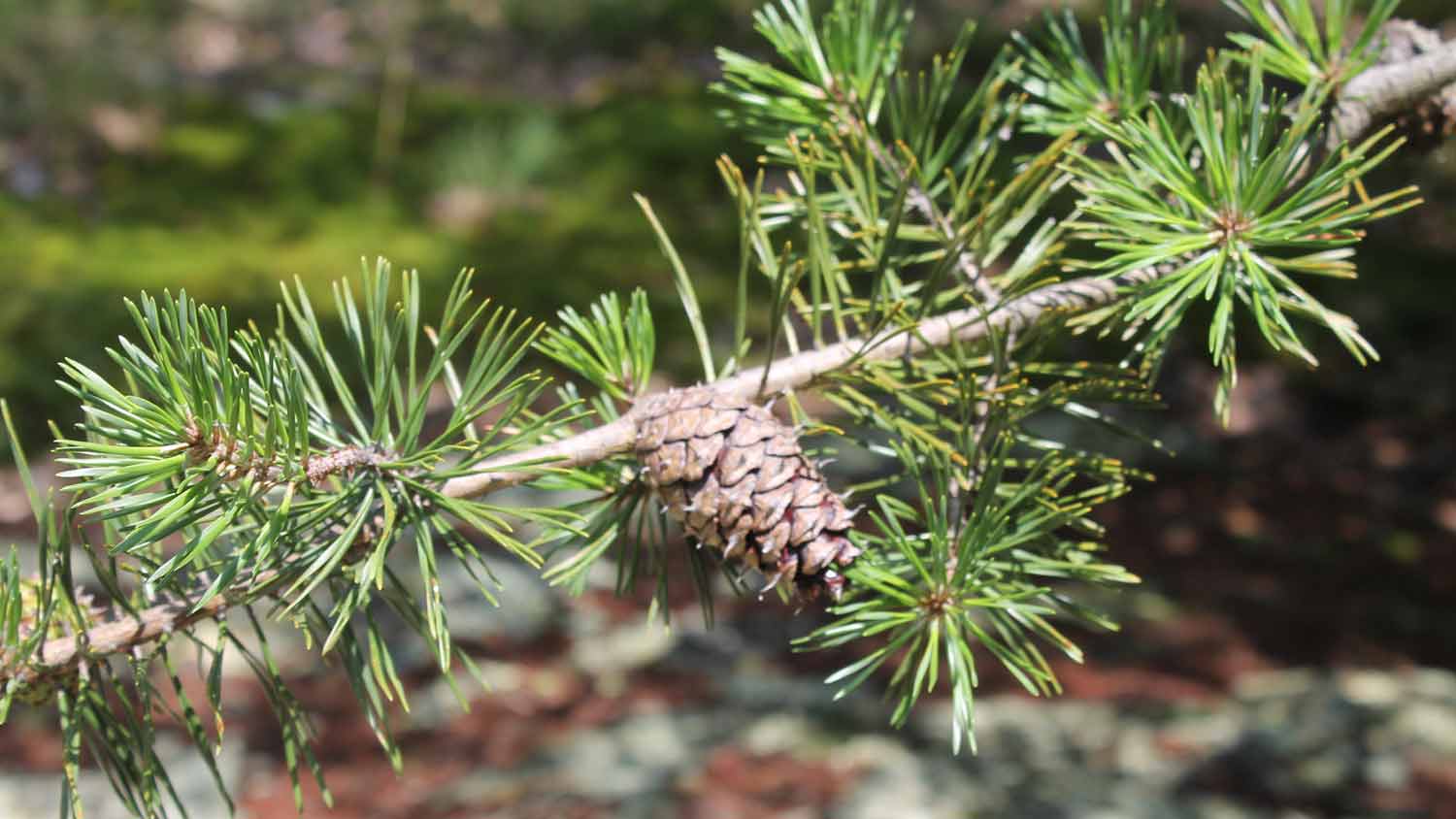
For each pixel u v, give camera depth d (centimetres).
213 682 92
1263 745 452
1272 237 93
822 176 126
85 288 732
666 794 412
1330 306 807
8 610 90
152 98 988
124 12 1109
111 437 78
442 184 910
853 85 125
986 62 970
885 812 403
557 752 440
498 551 575
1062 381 105
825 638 93
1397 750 448
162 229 827
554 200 910
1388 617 555
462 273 90
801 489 93
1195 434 704
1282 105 92
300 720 96
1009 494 101
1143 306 93
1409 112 109
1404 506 650
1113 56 122
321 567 89
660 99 1067
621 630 530
